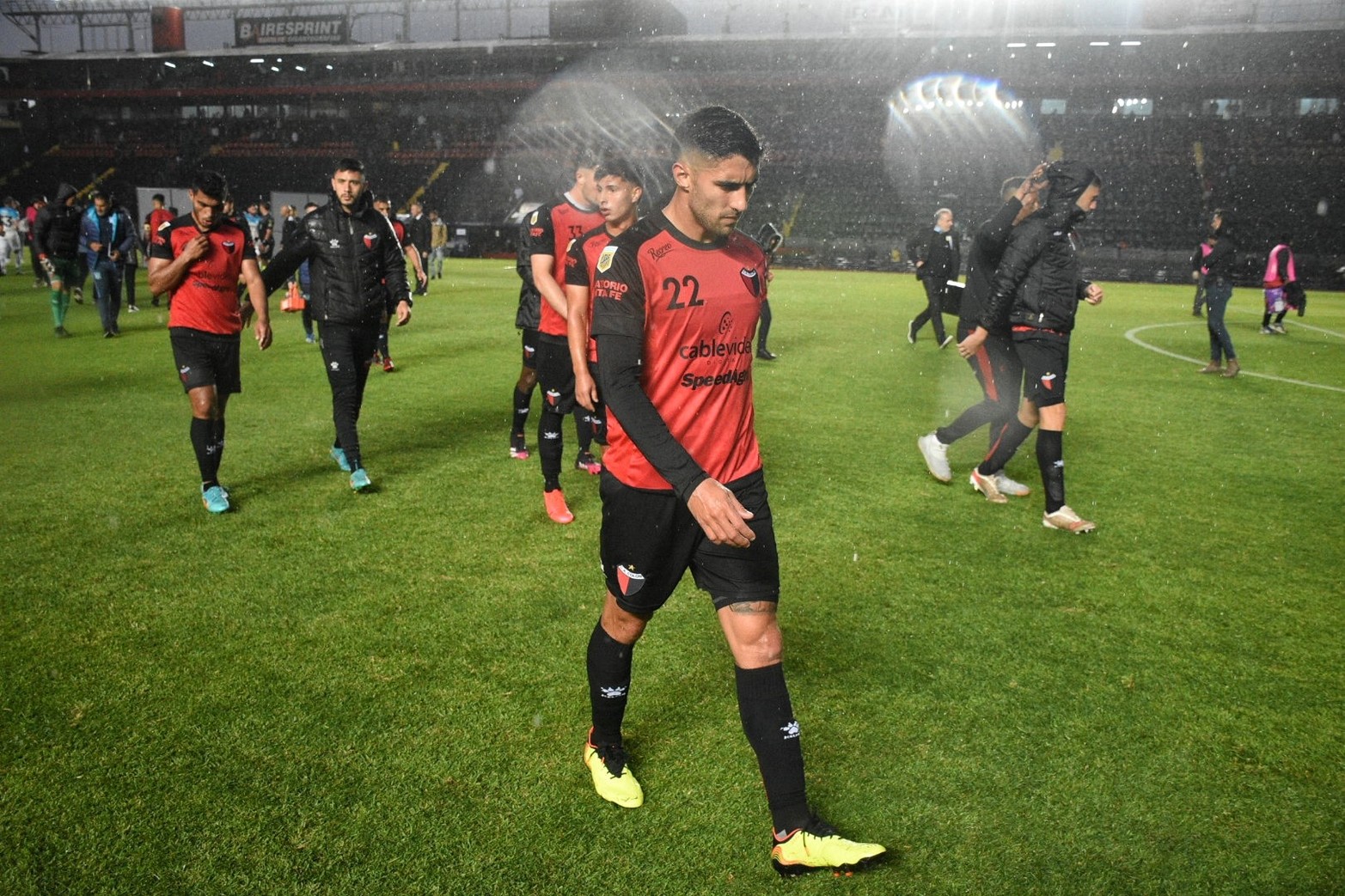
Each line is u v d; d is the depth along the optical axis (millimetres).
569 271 3857
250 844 2186
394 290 5211
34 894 2014
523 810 2330
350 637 3283
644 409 2002
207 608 3504
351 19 46656
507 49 43281
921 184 39125
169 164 44562
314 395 7773
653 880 2094
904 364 10031
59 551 4078
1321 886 2111
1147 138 36969
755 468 2273
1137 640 3367
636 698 2895
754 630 2172
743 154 1949
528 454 5930
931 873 2139
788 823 2084
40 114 48812
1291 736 2729
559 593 3701
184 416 6836
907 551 4277
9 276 20422
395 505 4820
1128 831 2293
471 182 42875
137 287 17469
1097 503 5105
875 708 2857
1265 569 4109
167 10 48250
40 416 6801
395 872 2100
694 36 41719
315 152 43500
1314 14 36594
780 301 18406
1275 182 34000
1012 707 2875
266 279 4840
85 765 2482
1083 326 14594
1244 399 8375
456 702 2848
